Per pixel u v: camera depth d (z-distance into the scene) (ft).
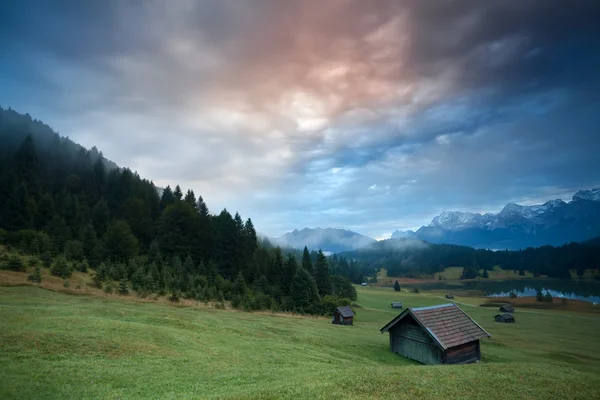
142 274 220.43
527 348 180.55
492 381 61.21
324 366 84.89
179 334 101.24
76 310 120.37
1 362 61.93
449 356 111.24
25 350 69.15
